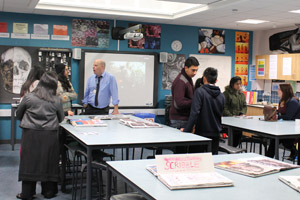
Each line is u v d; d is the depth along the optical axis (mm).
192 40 8555
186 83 4117
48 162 3902
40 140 3875
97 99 5719
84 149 3771
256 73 8875
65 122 4449
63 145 4305
